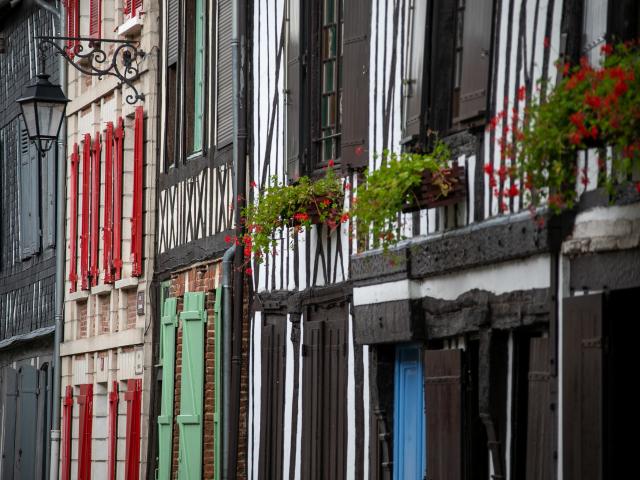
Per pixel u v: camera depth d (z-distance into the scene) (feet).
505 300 70.13
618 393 61.31
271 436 99.96
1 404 177.99
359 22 86.43
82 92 147.43
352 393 87.35
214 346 112.68
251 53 105.60
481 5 72.02
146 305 128.06
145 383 127.24
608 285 61.67
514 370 70.49
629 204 60.13
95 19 142.61
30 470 158.10
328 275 91.04
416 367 81.25
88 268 144.46
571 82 58.13
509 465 70.69
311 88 93.86
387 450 83.35
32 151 168.35
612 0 61.67
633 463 61.31
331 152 92.63
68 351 149.28
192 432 113.80
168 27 125.39
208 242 113.60
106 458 138.82
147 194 128.77
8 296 180.24
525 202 68.08
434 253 76.43
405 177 75.10
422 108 77.51
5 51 183.52
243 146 105.19
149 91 128.47
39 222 165.07
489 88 71.26
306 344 93.50
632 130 55.42
